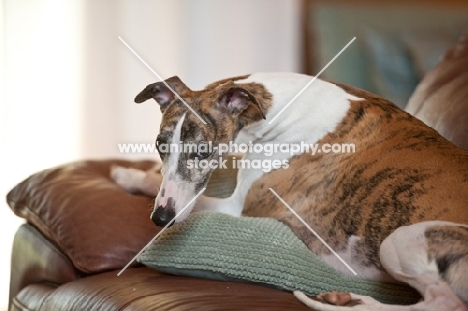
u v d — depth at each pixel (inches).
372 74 94.3
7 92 97.2
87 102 102.4
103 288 59.4
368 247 60.6
